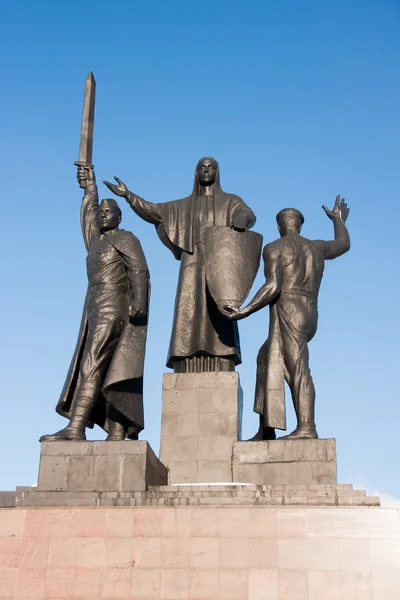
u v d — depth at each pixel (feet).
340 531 44.52
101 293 55.67
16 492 50.90
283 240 58.18
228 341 59.98
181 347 59.98
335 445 52.21
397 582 43.29
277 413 54.49
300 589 43.70
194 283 61.16
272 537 44.80
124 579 44.98
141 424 54.24
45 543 46.16
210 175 63.31
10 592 45.32
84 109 65.26
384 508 44.80
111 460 50.47
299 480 51.88
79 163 63.16
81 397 53.88
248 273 58.70
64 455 50.98
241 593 43.96
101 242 57.06
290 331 55.72
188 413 57.47
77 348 56.08
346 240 60.90
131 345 54.29
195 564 44.83
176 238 62.54
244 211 61.31
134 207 63.16
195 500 48.06
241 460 53.21
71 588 45.14
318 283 57.88
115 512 46.39
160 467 54.70
